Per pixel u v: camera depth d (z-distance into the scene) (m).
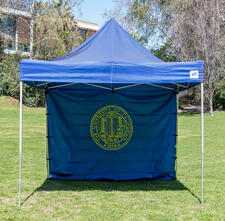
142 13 25.34
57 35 22.98
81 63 4.24
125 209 4.20
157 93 5.84
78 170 5.80
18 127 13.70
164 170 5.86
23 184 5.44
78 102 5.78
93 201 4.55
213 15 19.64
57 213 4.03
